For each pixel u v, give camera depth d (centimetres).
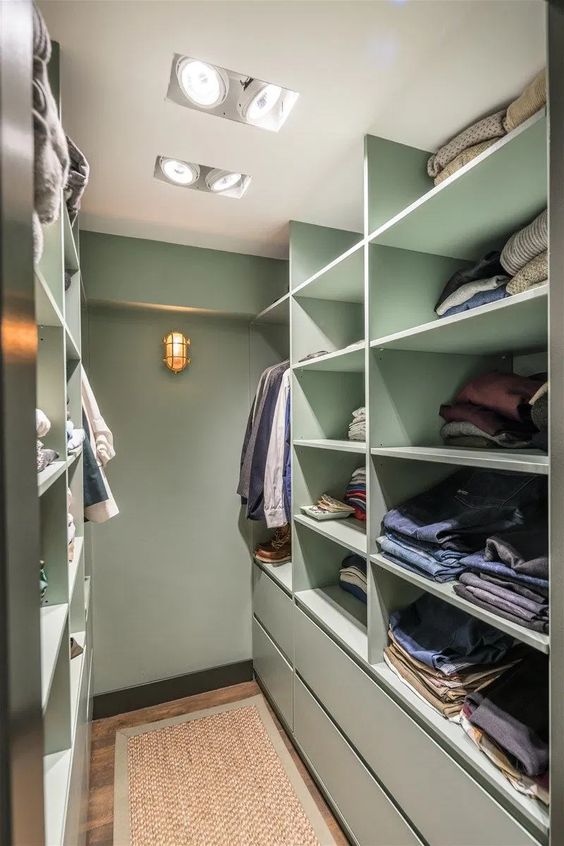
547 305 83
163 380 227
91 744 188
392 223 119
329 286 176
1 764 34
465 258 143
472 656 108
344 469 200
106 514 161
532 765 80
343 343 199
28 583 39
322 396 195
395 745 118
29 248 40
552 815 75
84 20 90
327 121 123
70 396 154
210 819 152
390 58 100
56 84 95
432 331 109
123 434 220
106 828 149
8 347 35
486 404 125
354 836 137
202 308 220
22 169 39
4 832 34
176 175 154
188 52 99
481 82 108
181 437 230
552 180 74
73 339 142
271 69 104
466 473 137
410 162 136
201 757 182
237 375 242
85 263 199
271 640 215
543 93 94
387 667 128
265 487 196
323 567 193
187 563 231
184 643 230
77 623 144
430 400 139
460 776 95
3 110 34
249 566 245
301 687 179
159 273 211
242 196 170
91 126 126
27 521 39
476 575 98
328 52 99
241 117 122
